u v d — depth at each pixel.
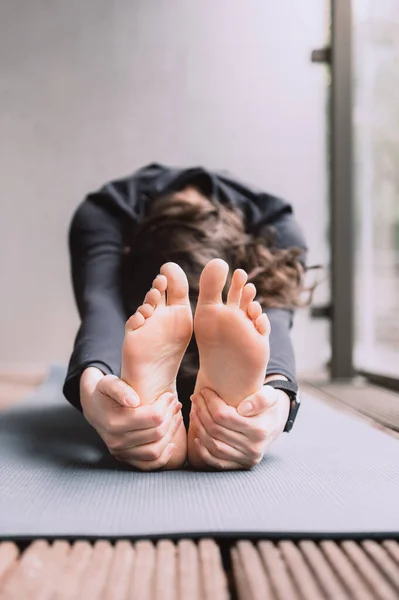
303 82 2.70
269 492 0.69
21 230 2.73
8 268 2.73
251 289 0.70
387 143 1.97
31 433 1.06
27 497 0.66
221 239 0.95
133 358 0.70
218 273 0.70
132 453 0.75
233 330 0.69
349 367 2.06
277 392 0.78
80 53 2.70
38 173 2.72
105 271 1.02
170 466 0.78
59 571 0.48
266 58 2.70
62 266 2.73
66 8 2.70
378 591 0.45
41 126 2.72
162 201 1.00
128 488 0.70
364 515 0.61
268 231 1.08
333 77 2.07
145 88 2.70
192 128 2.71
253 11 2.69
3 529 0.56
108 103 2.71
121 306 0.96
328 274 2.13
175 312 0.71
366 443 0.99
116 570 0.48
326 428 1.12
